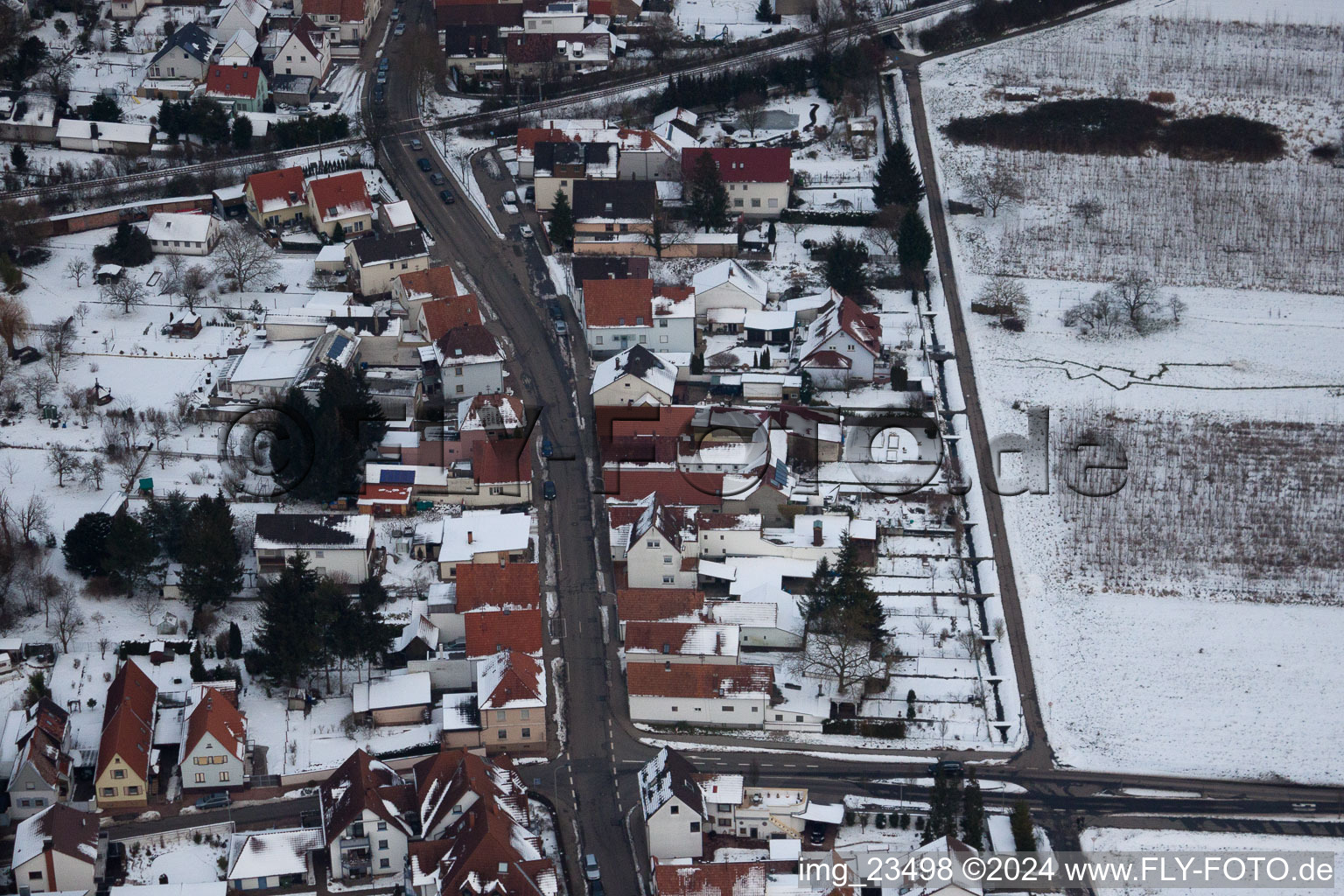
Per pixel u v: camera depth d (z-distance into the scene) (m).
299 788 180.50
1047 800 183.50
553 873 164.12
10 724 182.88
